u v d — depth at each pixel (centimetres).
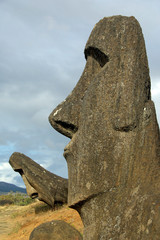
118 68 400
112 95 395
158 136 393
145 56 412
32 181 1465
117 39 408
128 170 379
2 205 2283
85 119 409
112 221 369
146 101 400
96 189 384
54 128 447
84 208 398
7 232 1314
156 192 360
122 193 376
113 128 389
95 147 392
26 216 1560
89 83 436
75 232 581
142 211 352
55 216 1254
